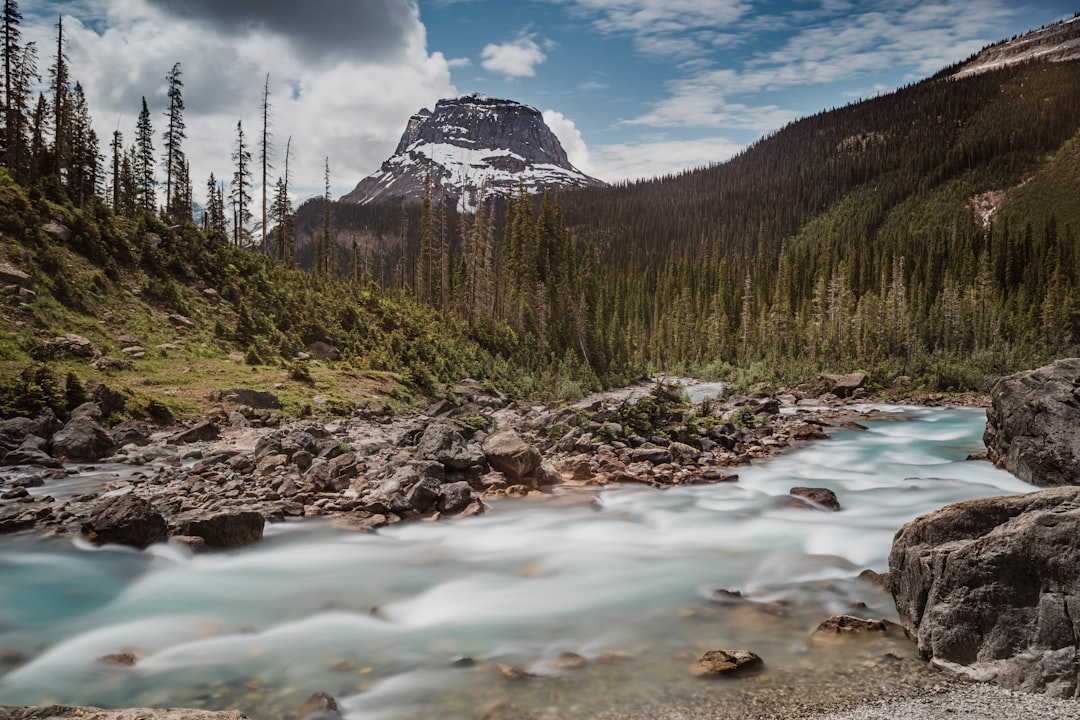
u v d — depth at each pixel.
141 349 36.41
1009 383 24.47
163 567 13.66
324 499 18.36
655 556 14.54
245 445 25.25
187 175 69.44
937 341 97.38
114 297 40.75
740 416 35.94
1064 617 8.33
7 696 8.53
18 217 39.94
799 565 13.76
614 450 25.31
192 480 19.58
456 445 21.95
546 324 69.44
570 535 16.17
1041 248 126.06
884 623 10.48
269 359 41.00
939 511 10.55
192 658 9.77
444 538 15.88
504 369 54.81
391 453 22.92
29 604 11.64
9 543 14.41
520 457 21.08
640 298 140.25
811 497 19.14
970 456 26.72
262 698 8.54
